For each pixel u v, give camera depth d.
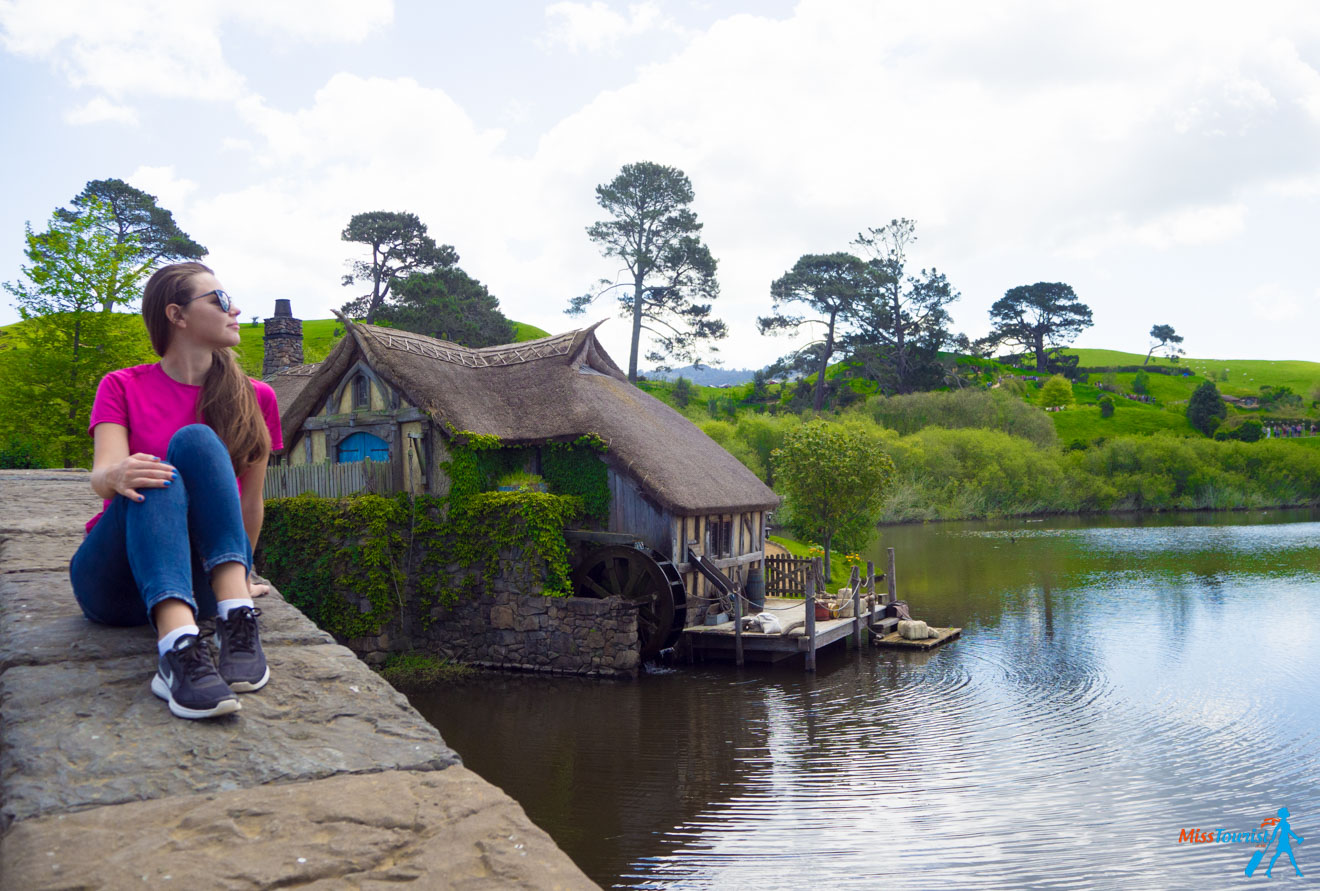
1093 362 166.50
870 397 90.50
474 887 1.81
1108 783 11.55
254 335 76.06
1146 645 21.53
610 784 11.72
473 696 17.27
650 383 86.88
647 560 19.50
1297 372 152.00
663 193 72.56
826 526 27.94
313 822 1.99
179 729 2.32
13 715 2.31
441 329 61.12
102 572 2.81
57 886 1.68
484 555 20.19
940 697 16.77
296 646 3.05
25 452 26.55
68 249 29.05
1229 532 55.41
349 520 19.92
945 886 8.39
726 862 9.03
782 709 15.93
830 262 89.25
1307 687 17.19
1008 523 64.94
